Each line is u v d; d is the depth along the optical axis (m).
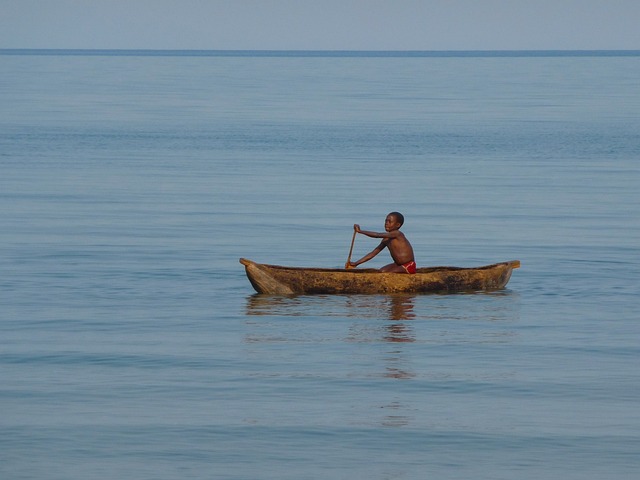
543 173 142.12
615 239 91.69
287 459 40.28
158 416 44.75
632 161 156.50
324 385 49.09
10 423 43.88
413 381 49.78
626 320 62.53
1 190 121.94
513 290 71.00
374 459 40.34
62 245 87.31
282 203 113.56
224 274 75.88
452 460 40.28
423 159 159.62
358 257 84.12
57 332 59.09
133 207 109.81
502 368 52.09
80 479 38.47
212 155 163.25
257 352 54.84
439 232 95.50
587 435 42.81
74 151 166.62
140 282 73.06
